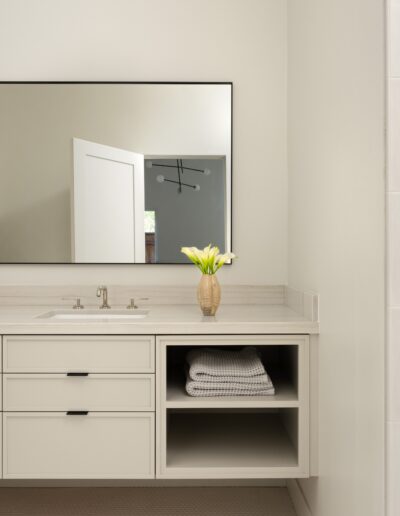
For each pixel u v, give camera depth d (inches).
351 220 56.7
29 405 74.0
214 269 83.4
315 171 74.2
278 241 98.4
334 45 63.4
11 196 96.9
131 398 74.2
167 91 97.5
